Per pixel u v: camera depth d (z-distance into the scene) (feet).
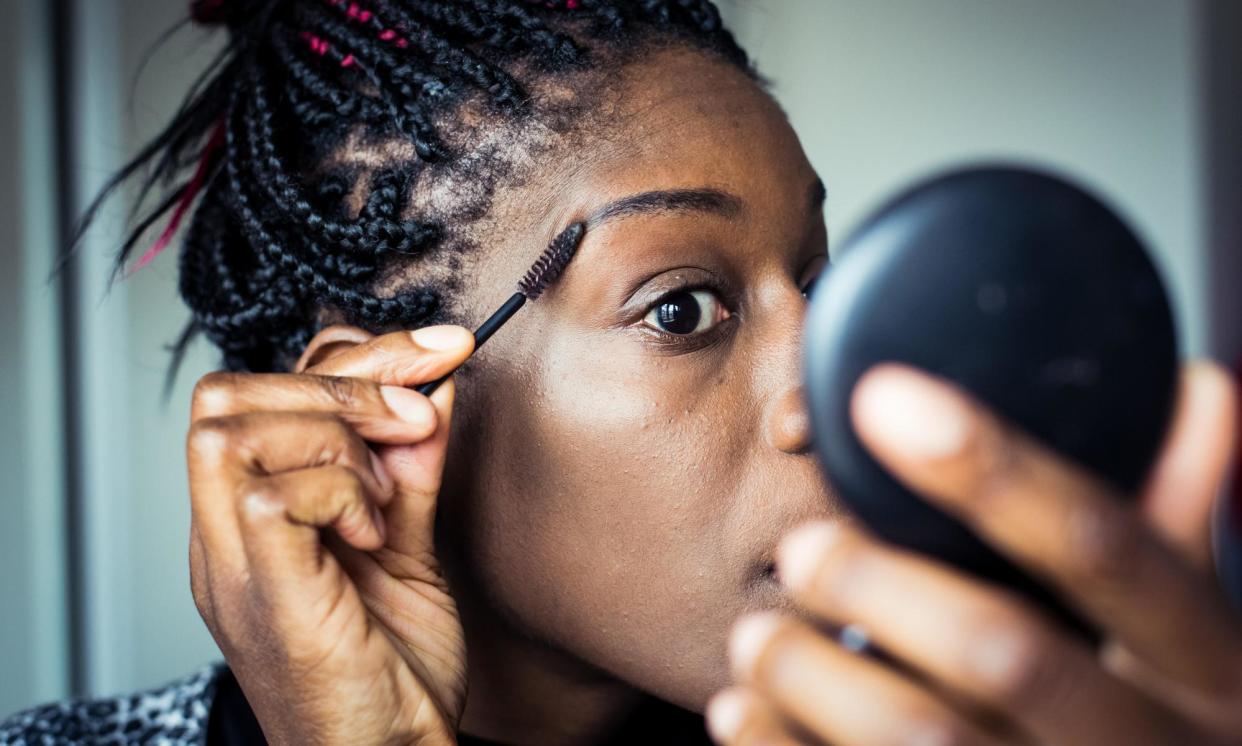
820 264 2.53
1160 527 1.27
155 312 4.97
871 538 1.31
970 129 6.06
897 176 5.98
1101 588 1.11
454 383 2.37
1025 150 6.12
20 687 4.82
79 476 4.99
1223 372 1.32
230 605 1.93
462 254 2.38
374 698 1.96
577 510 2.27
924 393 1.13
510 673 2.57
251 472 1.90
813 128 5.81
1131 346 1.22
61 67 4.95
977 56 6.02
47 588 4.90
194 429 1.90
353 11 2.59
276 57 2.71
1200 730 1.17
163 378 4.99
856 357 1.24
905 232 1.25
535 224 2.33
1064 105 6.15
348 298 2.42
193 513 1.98
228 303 2.67
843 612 1.26
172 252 4.87
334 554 2.14
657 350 2.26
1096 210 1.24
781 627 1.35
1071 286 1.22
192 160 3.20
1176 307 1.28
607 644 2.30
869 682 1.25
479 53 2.46
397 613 2.18
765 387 2.27
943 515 1.23
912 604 1.20
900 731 1.21
